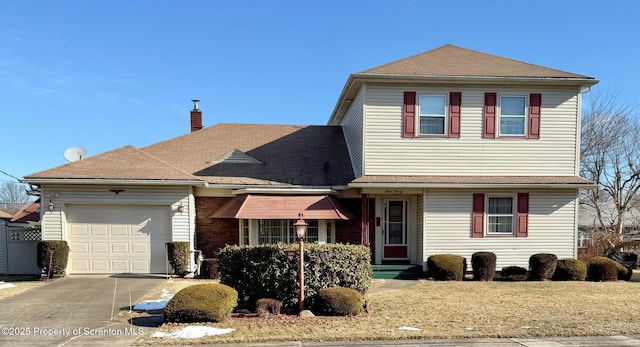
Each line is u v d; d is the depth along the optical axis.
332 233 15.51
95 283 12.28
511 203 15.17
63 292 10.96
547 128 15.20
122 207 14.02
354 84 15.27
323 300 8.60
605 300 10.41
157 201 14.07
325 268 9.15
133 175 13.73
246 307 9.22
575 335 7.26
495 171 15.05
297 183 15.68
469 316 8.61
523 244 15.03
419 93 14.95
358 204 16.05
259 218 14.00
